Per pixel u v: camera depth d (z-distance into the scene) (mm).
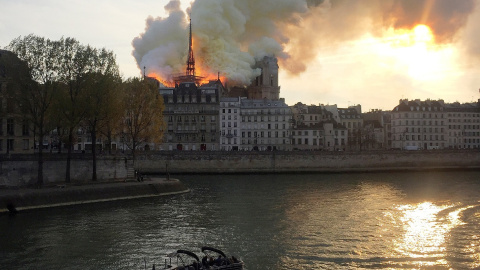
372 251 56312
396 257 53938
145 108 123000
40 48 91250
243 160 175750
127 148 190000
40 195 83812
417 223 71875
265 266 50906
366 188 119750
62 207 85250
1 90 101375
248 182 138375
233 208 85562
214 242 60469
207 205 89125
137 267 50594
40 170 91750
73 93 97312
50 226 69000
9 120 109438
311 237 62969
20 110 94875
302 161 179250
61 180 103000
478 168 188000
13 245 58844
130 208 85250
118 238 62375
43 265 51281
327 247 58062
